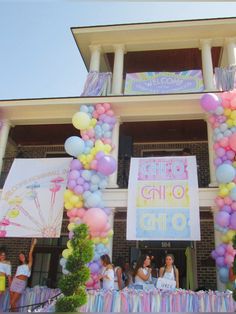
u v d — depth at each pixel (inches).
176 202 378.3
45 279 492.7
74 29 514.9
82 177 374.0
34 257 506.0
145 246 491.8
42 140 565.6
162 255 484.4
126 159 499.2
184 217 369.7
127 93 444.1
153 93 436.8
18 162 439.2
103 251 344.5
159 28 499.5
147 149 546.9
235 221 332.5
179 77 444.1
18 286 345.4
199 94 418.0
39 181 420.2
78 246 258.1
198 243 474.6
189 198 378.0
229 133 372.2
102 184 379.9
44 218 395.2
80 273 248.5
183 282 468.8
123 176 473.1
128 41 519.8
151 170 402.0
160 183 391.2
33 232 389.1
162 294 281.1
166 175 395.9
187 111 432.5
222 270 329.7
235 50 486.9
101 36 519.2
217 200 358.3
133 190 390.6
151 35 511.5
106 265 322.0
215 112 384.5
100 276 331.3
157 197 383.9
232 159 369.4
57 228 386.9
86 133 399.9
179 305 276.4
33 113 466.6
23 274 350.6
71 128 519.8
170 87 439.8
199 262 463.5
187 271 455.8
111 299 281.1
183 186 385.7
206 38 500.4
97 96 430.0
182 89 436.1
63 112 460.1
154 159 410.0
